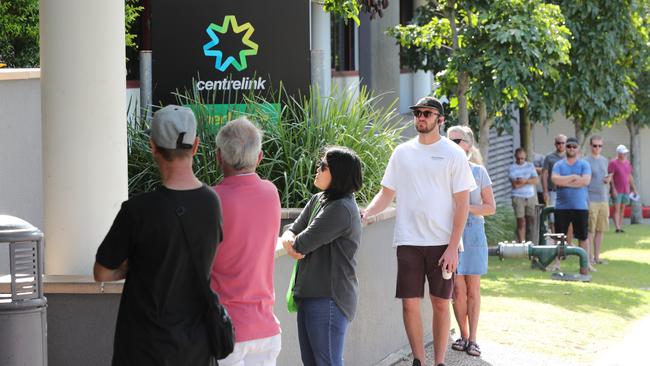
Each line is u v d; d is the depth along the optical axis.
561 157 22.52
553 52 17.86
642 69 23.81
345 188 7.29
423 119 8.89
